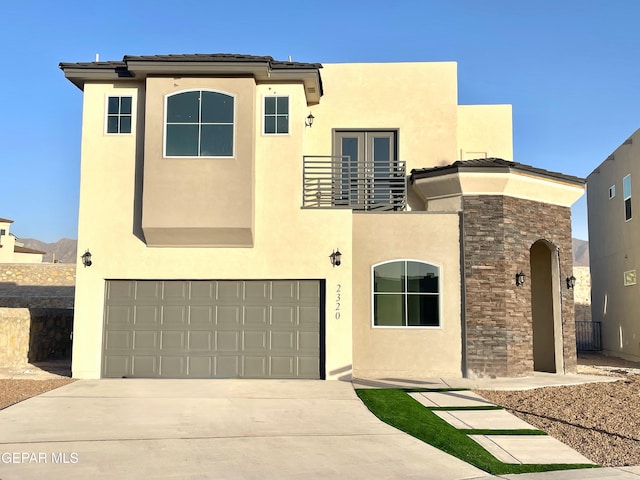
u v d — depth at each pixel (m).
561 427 10.76
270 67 15.27
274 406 12.07
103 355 15.31
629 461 8.82
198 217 14.85
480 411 11.95
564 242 17.81
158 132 15.06
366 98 19.14
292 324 15.51
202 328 15.45
